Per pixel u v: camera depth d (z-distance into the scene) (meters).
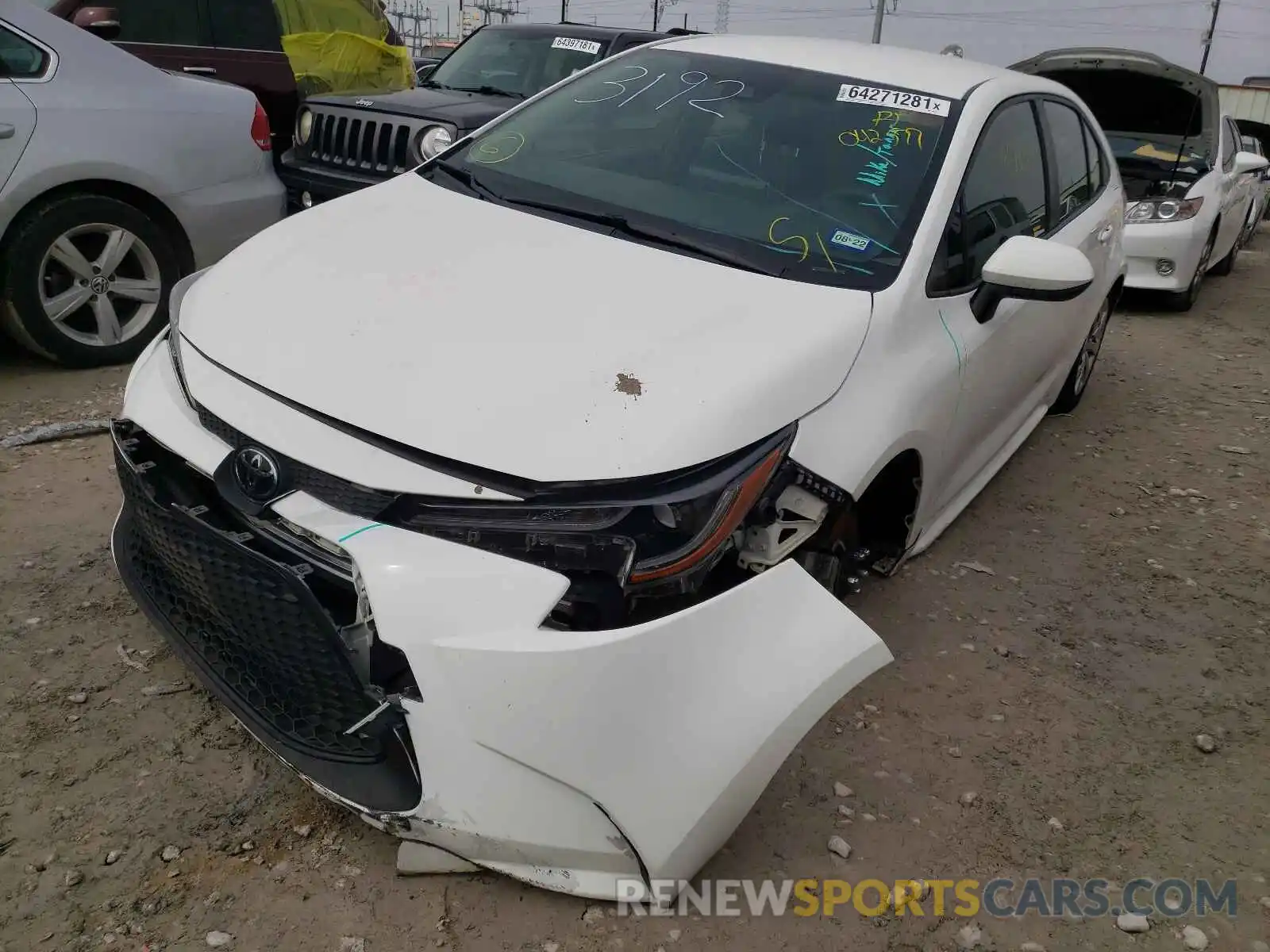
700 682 2.03
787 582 2.20
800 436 2.33
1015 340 3.57
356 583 2.03
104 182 4.72
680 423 2.13
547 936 2.12
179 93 4.98
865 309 2.68
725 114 3.37
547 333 2.34
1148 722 3.08
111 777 2.43
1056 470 4.96
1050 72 9.16
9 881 2.13
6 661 2.77
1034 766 2.83
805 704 2.14
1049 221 4.03
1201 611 3.74
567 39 7.40
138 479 2.41
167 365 2.61
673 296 2.56
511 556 2.02
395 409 2.14
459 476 2.05
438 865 2.21
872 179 3.09
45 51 4.55
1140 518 4.50
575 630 2.04
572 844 2.02
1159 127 9.17
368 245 2.81
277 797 2.42
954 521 4.14
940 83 3.46
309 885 2.19
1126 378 6.63
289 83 7.55
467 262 2.68
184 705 2.69
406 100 6.39
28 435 4.03
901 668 3.21
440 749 1.99
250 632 2.21
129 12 6.75
